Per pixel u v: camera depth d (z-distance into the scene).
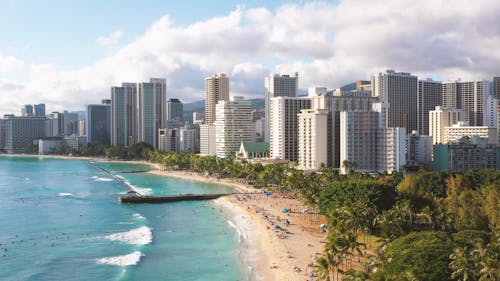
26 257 163.75
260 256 159.62
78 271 148.00
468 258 103.00
